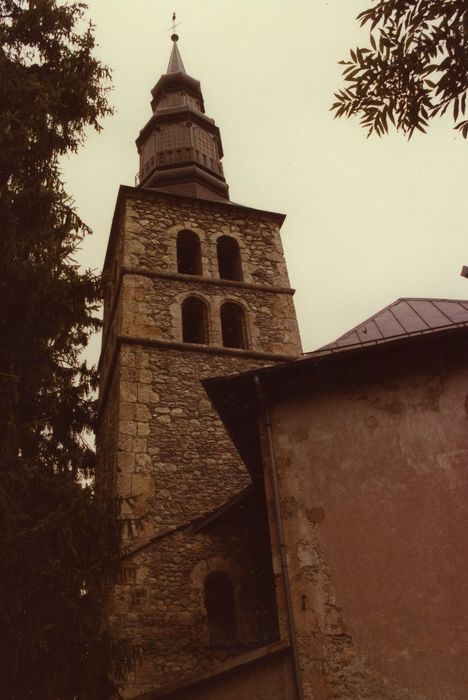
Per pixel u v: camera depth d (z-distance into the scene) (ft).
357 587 23.36
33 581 18.80
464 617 21.80
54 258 24.27
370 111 17.25
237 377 28.50
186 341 57.93
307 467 26.43
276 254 63.41
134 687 33.73
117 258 62.03
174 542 39.93
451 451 25.20
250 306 57.41
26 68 28.17
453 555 23.00
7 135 23.90
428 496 24.47
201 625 36.94
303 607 23.43
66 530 19.77
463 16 15.84
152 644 35.60
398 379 27.48
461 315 31.89
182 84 85.20
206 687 23.00
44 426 23.67
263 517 41.06
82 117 27.86
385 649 21.95
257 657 22.70
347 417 27.20
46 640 18.92
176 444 45.29
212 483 43.96
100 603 21.43
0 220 22.79
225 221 64.59
